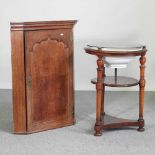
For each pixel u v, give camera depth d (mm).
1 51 4191
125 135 2742
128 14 4055
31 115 2742
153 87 4148
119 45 2766
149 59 4105
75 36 4125
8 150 2451
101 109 2930
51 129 2859
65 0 4066
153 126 2943
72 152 2422
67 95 2914
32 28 2635
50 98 2820
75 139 2656
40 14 4109
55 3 4074
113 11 4059
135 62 4094
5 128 2883
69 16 4098
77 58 4168
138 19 4055
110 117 2975
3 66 4227
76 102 3666
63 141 2617
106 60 2705
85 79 4211
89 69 4184
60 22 2752
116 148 2492
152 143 2588
